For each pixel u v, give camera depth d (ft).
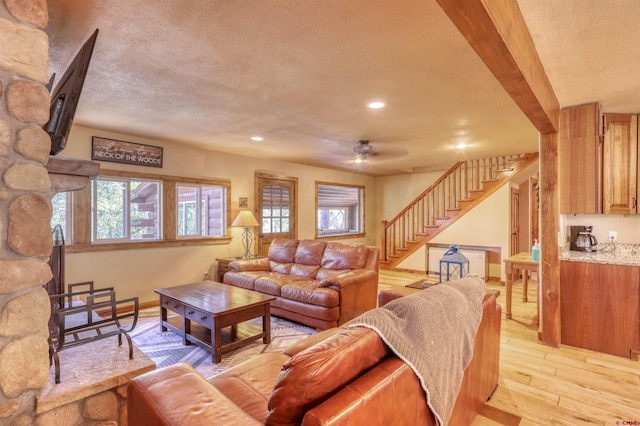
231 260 15.80
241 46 6.52
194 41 6.34
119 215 13.76
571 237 11.82
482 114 10.74
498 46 4.61
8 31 4.06
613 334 9.53
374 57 6.94
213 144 15.35
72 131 12.15
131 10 5.38
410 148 16.19
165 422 3.60
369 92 8.88
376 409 3.28
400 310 4.42
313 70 7.55
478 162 20.76
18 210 4.16
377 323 4.05
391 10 5.33
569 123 10.27
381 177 26.99
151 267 14.40
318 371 3.22
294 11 5.37
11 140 4.11
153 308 14.06
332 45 6.46
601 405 7.06
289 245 15.72
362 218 26.02
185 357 9.39
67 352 6.18
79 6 5.25
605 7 5.26
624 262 9.38
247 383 5.22
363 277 12.37
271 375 5.45
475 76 7.84
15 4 4.11
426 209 23.43
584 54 6.85
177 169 15.17
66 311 5.59
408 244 23.08
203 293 10.87
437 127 12.28
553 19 5.59
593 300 9.82
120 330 6.17
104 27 5.87
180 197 15.97
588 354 9.59
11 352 4.13
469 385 5.85
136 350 6.36
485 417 6.63
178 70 7.58
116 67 7.44
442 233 21.26
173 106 10.07
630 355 9.30
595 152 9.87
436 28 5.84
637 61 7.16
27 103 4.22
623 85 8.54
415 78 7.96
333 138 14.10
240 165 17.84
